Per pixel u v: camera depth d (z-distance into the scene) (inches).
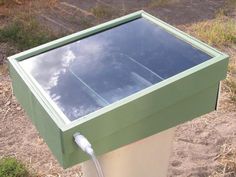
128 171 68.9
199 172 105.4
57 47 70.4
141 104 56.9
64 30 180.1
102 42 70.7
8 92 139.7
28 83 61.4
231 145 115.0
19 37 169.9
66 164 54.8
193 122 124.0
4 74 149.6
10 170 104.8
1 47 164.2
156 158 70.8
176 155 111.3
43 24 184.7
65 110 56.3
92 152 51.3
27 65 66.2
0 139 120.4
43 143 118.1
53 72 64.2
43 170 107.9
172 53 66.1
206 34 172.6
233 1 208.2
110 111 54.6
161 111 60.2
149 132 60.5
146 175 71.9
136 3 209.2
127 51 67.7
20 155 113.7
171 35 70.2
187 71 59.7
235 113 128.0
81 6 205.0
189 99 62.1
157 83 58.4
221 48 165.8
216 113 127.7
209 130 120.8
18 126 125.6
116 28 74.0
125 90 59.6
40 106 57.8
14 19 186.2
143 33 71.8
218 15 192.5
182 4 208.1
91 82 61.7
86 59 66.7
